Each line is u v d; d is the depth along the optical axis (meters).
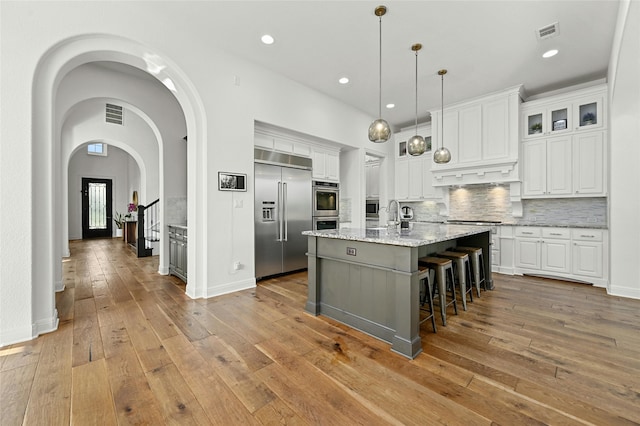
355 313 2.50
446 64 3.71
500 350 2.09
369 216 6.62
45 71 2.33
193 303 3.10
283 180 4.35
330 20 2.87
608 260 3.63
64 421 1.38
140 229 6.00
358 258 2.41
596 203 4.14
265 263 4.09
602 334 2.34
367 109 5.41
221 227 3.42
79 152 9.76
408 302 2.02
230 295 3.39
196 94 3.17
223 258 3.45
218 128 3.37
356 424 1.38
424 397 1.57
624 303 3.11
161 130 4.53
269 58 3.62
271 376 1.76
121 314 2.76
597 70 3.84
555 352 2.05
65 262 5.41
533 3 2.58
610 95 3.42
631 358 1.96
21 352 2.01
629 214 3.33
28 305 2.20
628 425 1.35
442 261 2.62
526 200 4.78
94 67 3.90
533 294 3.47
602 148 3.82
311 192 4.82
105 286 3.76
